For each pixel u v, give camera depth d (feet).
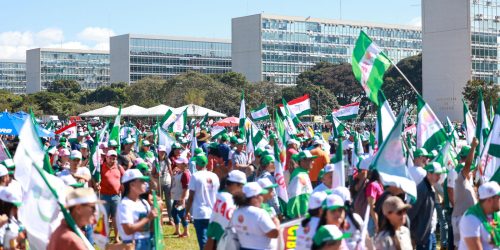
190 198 44.88
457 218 41.93
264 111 119.85
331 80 513.86
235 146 73.05
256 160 58.03
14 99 516.32
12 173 42.75
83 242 26.21
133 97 461.78
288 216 42.55
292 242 32.50
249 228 31.68
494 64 494.18
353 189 42.47
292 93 484.74
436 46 495.82
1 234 30.99
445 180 48.08
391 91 480.64
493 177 43.24
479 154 52.49
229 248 33.24
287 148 59.47
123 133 120.26
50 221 29.35
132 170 34.55
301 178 43.06
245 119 89.56
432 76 497.46
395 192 36.17
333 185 36.17
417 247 40.37
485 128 54.39
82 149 69.77
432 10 498.28
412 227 39.78
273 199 44.42
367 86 53.93
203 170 45.52
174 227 67.00
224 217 35.12
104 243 35.22
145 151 72.79
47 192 29.66
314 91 479.41
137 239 34.32
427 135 53.16
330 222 28.81
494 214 30.89
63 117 497.46
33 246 29.71
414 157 48.70
